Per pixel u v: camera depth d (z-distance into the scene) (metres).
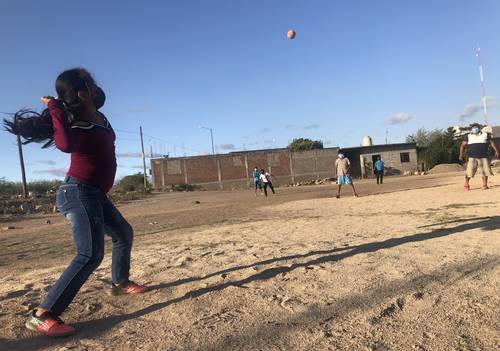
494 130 63.56
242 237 8.03
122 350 3.12
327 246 6.19
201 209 17.69
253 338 3.16
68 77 3.55
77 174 3.65
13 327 3.65
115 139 3.97
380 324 3.26
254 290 4.24
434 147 61.91
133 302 4.19
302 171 59.03
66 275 3.52
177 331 3.39
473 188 14.54
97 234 3.65
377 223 8.38
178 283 4.71
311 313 3.55
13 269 7.00
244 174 58.06
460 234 6.32
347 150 59.91
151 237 9.40
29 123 3.50
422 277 4.28
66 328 3.41
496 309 3.40
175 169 56.97
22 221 20.09
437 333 3.07
